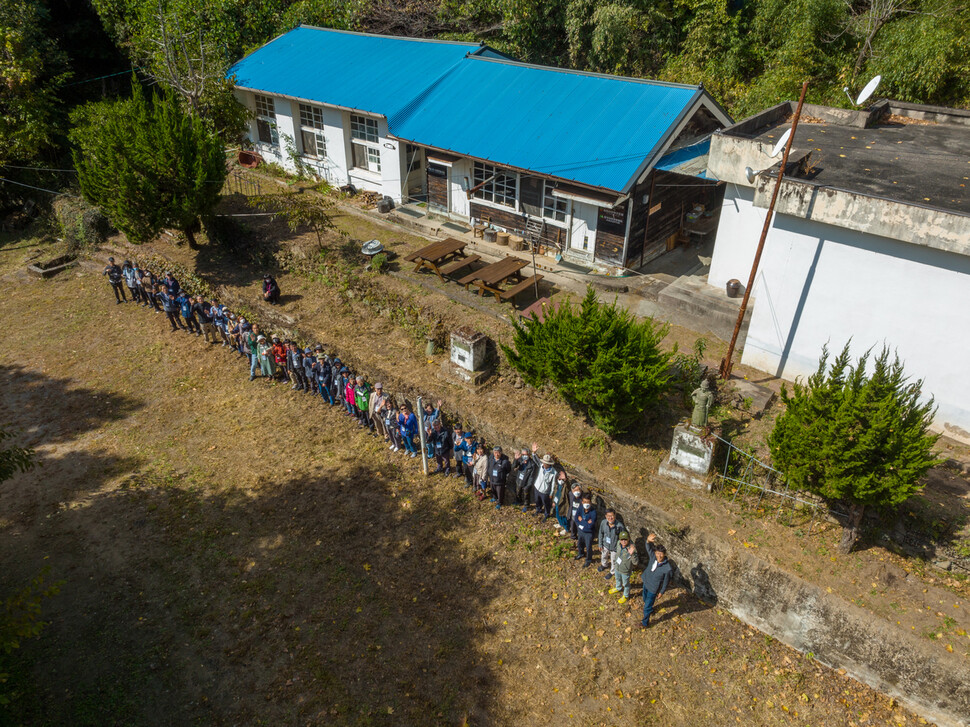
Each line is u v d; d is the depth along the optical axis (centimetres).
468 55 2194
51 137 2767
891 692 983
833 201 1216
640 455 1312
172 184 1948
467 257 1862
